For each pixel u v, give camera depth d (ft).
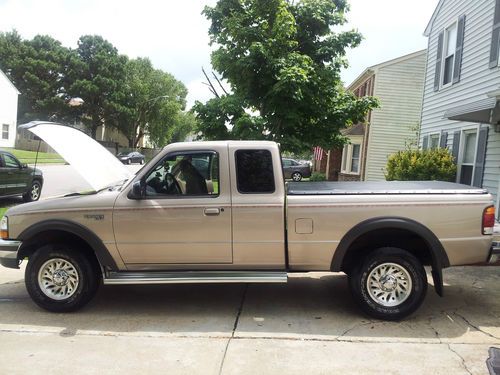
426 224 15.61
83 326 15.38
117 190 16.97
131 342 14.08
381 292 15.84
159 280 15.96
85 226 16.16
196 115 34.76
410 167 37.60
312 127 35.55
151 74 200.44
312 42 34.65
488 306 17.47
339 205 15.72
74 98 182.39
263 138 32.58
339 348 13.66
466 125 36.76
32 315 16.40
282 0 32.45
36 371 12.15
